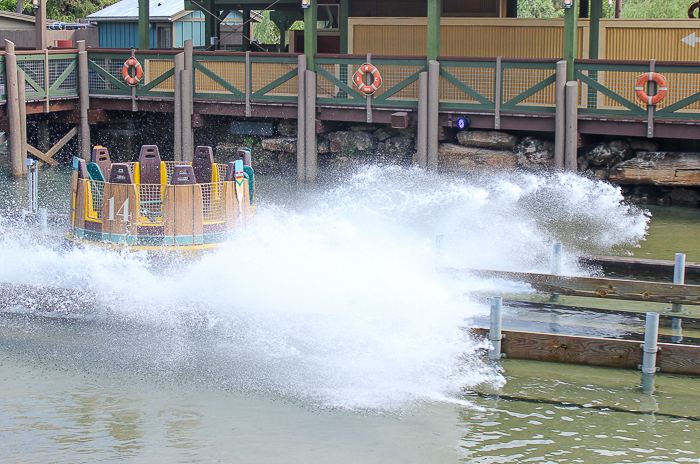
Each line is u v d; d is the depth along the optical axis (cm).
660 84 2398
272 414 1133
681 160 2470
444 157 2778
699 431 1099
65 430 1075
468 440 1069
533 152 2672
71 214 1719
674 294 1560
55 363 1293
